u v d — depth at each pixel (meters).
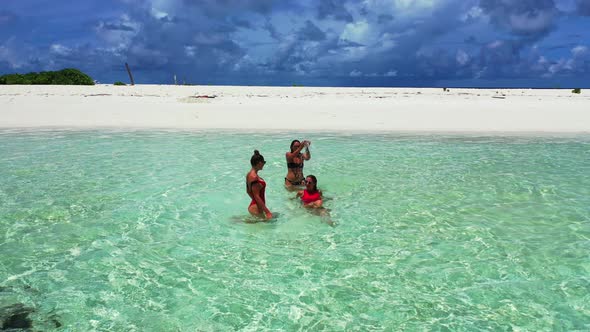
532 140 17.97
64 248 6.97
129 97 34.12
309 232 7.71
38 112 25.22
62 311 5.16
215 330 4.79
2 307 5.22
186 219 8.36
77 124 22.11
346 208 9.07
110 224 8.06
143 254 6.77
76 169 12.38
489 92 45.94
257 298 5.46
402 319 4.96
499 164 13.23
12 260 6.52
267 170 12.51
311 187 8.84
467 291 5.57
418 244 7.14
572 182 10.99
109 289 5.68
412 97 36.59
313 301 5.37
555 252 6.76
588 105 28.72
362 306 5.25
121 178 11.39
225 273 6.13
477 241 7.24
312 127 21.56
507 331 4.71
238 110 26.55
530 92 46.25
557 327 4.79
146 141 17.38
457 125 22.02
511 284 5.75
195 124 22.31
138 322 4.95
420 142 17.41
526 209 8.91
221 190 10.34
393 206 9.17
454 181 11.19
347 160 13.82
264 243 7.21
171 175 11.75
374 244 7.14
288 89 47.12
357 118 24.00
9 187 10.45
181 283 5.84
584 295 5.44
